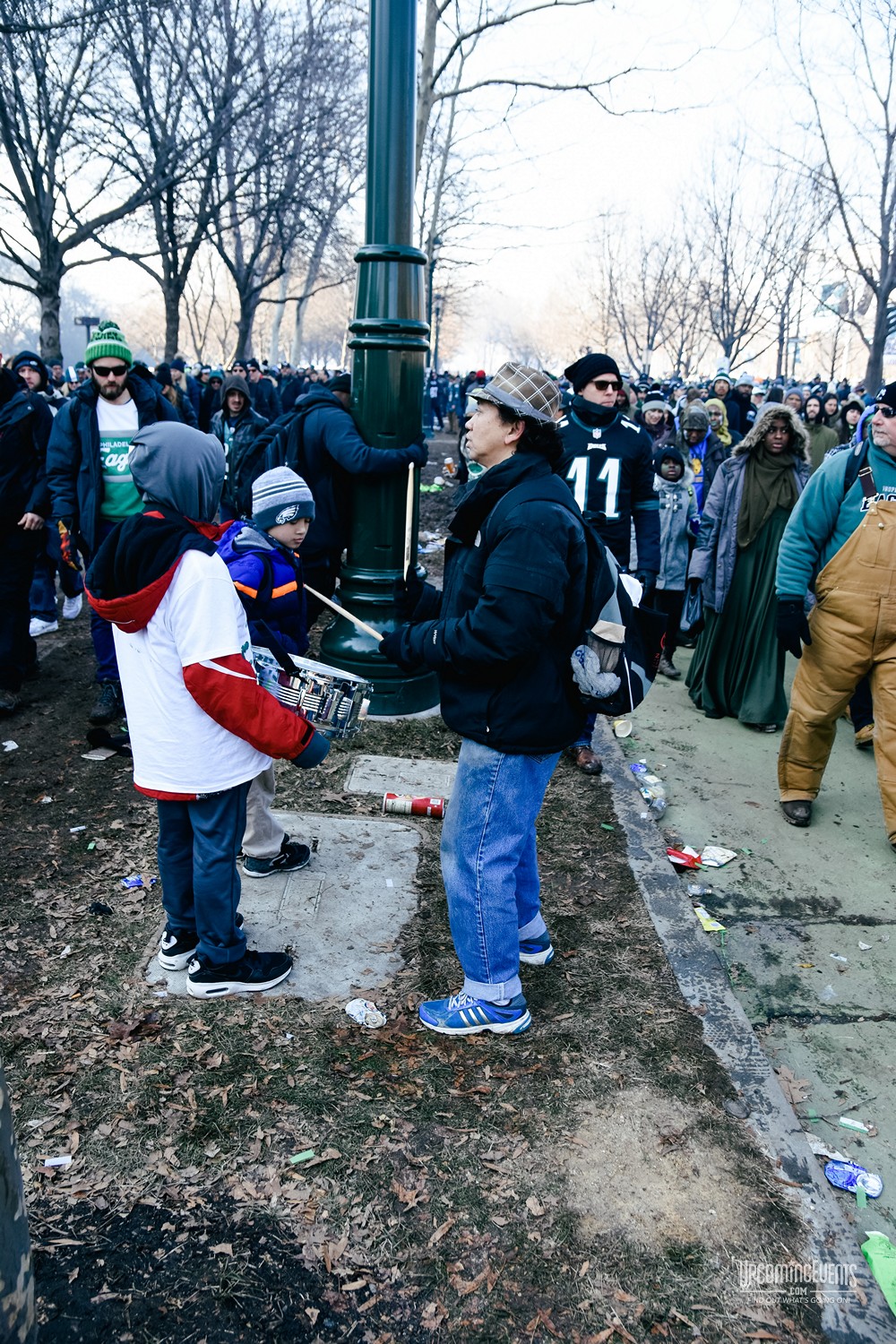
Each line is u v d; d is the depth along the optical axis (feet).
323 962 11.01
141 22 43.83
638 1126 8.97
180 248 58.95
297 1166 8.33
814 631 15.56
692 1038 10.21
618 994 10.89
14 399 18.65
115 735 17.43
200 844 9.70
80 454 17.37
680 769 18.69
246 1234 7.69
